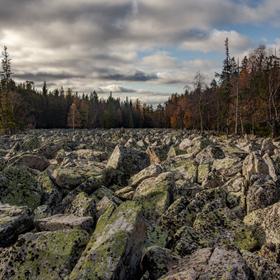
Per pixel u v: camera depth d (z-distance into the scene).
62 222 10.89
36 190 14.77
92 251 8.05
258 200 12.62
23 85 153.75
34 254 8.77
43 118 149.25
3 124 85.06
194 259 8.06
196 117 100.56
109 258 7.84
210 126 102.50
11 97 95.94
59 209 14.41
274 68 67.94
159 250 8.73
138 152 20.34
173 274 7.45
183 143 31.61
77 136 53.34
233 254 7.77
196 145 27.84
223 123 83.75
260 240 10.70
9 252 8.90
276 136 58.41
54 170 17.77
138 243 8.75
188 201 13.29
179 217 12.35
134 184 16.61
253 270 8.44
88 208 12.98
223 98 82.75
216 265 7.43
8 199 14.12
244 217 12.05
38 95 153.88
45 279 8.30
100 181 16.09
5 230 10.22
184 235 10.91
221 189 13.67
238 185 14.86
